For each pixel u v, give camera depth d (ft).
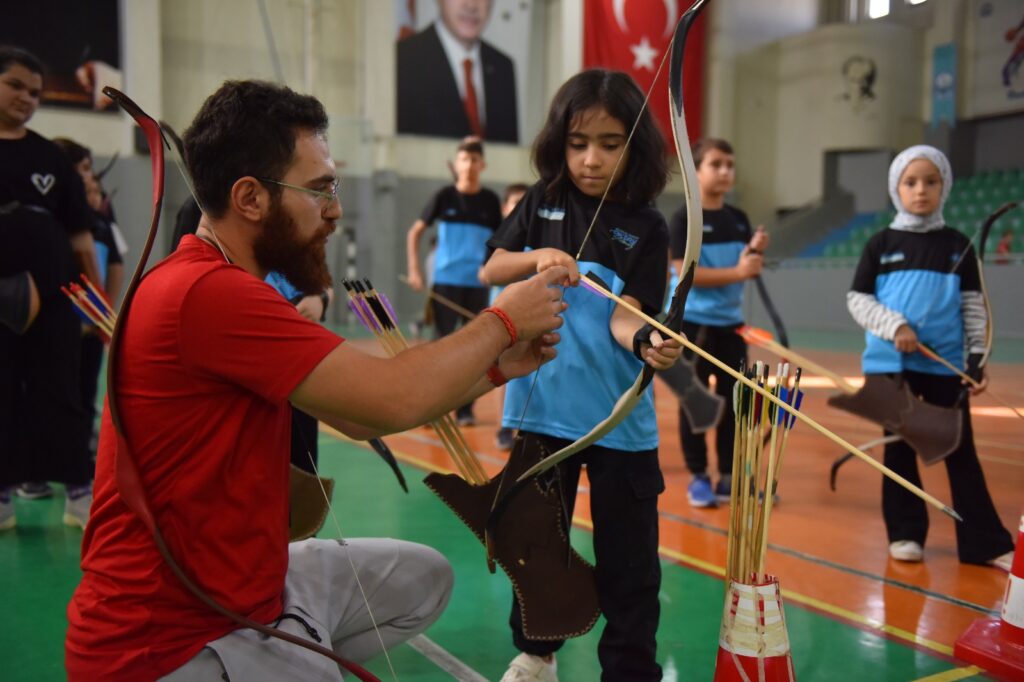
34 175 9.42
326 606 4.58
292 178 3.95
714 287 10.98
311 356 3.67
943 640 7.07
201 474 3.77
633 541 5.47
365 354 3.81
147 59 37.17
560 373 5.60
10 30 35.09
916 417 8.71
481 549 9.50
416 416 3.83
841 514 10.94
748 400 5.05
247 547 3.94
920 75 48.80
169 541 3.81
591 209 5.69
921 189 9.05
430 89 43.39
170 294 3.70
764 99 52.42
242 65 39.88
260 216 3.98
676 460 14.21
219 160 3.91
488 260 5.83
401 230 43.45
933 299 9.06
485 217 17.94
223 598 3.86
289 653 4.02
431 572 5.20
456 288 17.80
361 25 41.91
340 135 41.32
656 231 5.64
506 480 5.47
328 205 4.10
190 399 3.74
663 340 4.73
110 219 13.53
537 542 5.42
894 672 6.48
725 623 5.07
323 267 4.24
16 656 6.64
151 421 3.75
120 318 3.80
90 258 10.17
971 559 8.95
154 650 3.79
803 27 52.70
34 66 9.29
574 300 5.65
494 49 44.32
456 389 3.95
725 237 11.30
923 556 9.22
